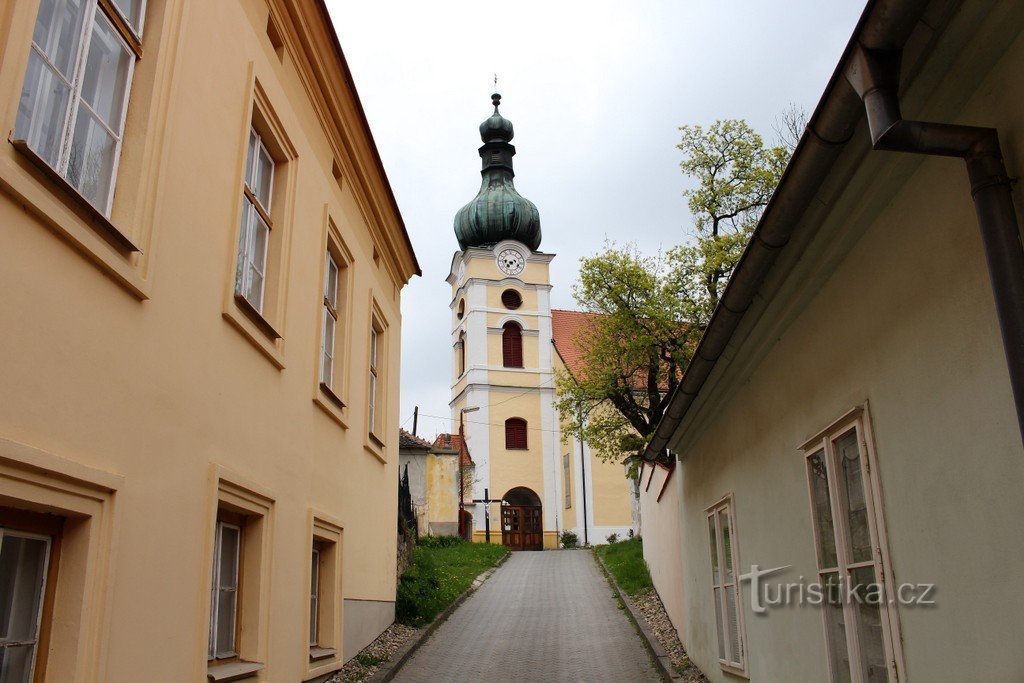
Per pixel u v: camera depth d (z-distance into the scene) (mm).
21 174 3887
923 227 4211
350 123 10523
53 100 4461
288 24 8406
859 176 4582
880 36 3611
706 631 10578
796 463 6426
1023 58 3383
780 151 22594
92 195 4879
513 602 19734
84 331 4473
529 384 45781
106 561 4629
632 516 41875
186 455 5754
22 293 3932
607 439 23875
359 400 11602
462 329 48438
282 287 8164
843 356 5332
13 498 3908
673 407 9344
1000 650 3586
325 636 10000
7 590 4148
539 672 12070
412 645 13070
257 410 7320
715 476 9688
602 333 23609
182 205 5750
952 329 3949
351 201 11367
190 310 5863
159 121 5383
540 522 43750
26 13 3982
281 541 7922
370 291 12461
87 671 4430
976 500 3766
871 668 5043
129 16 5344
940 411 4078
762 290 6184
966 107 3838
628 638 14734
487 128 51594
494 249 47781
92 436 4527
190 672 5691
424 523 34000
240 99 6965
